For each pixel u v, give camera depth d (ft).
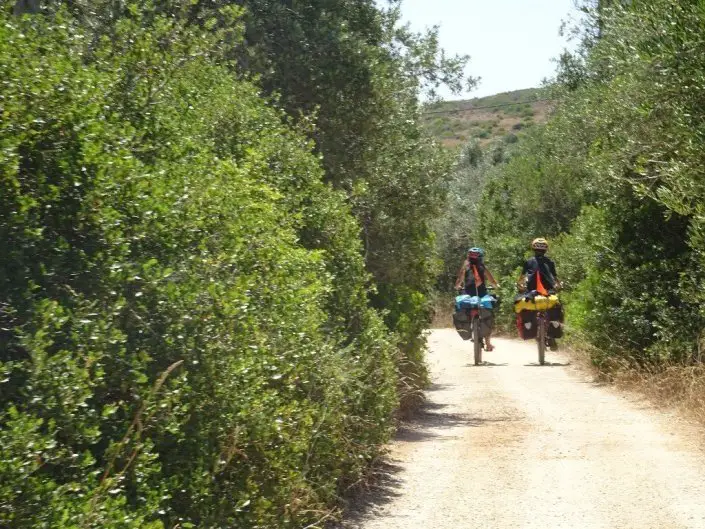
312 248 26.99
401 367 37.50
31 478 10.83
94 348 12.87
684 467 26.55
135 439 13.00
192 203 16.37
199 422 14.93
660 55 28.71
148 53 19.88
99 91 15.60
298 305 19.83
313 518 19.60
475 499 23.29
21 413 11.38
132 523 11.89
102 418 12.47
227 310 15.20
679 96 29.53
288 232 21.59
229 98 25.99
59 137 14.37
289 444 17.74
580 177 84.94
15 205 13.20
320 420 19.67
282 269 19.30
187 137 19.24
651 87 31.32
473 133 288.71
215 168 19.34
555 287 56.80
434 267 44.37
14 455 10.83
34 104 14.11
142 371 14.02
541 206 91.04
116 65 19.20
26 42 15.65
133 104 18.67
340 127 38.17
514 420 35.96
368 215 39.55
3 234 12.89
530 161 94.89
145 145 17.03
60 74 14.69
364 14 40.86
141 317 14.39
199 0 34.88
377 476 25.80
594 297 46.93
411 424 35.24
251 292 18.19
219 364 15.23
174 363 14.33
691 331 41.14
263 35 36.76
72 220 14.07
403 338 36.91
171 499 14.46
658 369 42.09
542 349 56.44
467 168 140.26
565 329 57.52
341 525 20.93
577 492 23.80
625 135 35.50
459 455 28.91
